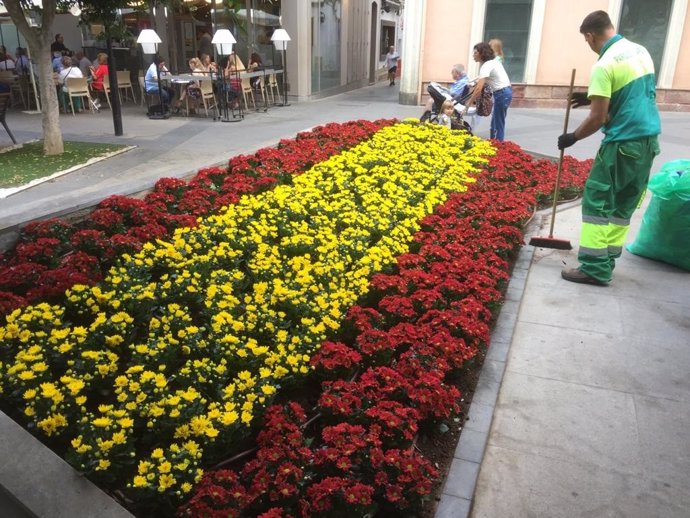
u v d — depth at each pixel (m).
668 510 2.86
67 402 2.93
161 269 4.54
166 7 18.67
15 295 3.87
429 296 4.18
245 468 2.65
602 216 5.10
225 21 19.03
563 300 5.03
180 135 12.62
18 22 9.88
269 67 19.34
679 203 5.50
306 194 6.07
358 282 4.32
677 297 5.11
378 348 3.53
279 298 3.99
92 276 4.16
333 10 21.33
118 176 9.16
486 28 16.86
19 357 3.13
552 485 3.01
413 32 17.16
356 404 3.05
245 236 5.00
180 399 2.97
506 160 8.34
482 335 3.79
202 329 3.62
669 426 3.47
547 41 16.69
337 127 9.68
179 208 5.59
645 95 4.84
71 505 2.37
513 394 3.74
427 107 11.12
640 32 16.33
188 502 2.45
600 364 4.09
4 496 2.50
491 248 5.24
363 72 26.77
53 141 10.58
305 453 2.70
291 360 3.35
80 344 3.38
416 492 2.62
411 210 5.91
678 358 4.19
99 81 16.88
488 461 3.16
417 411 3.03
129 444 2.75
